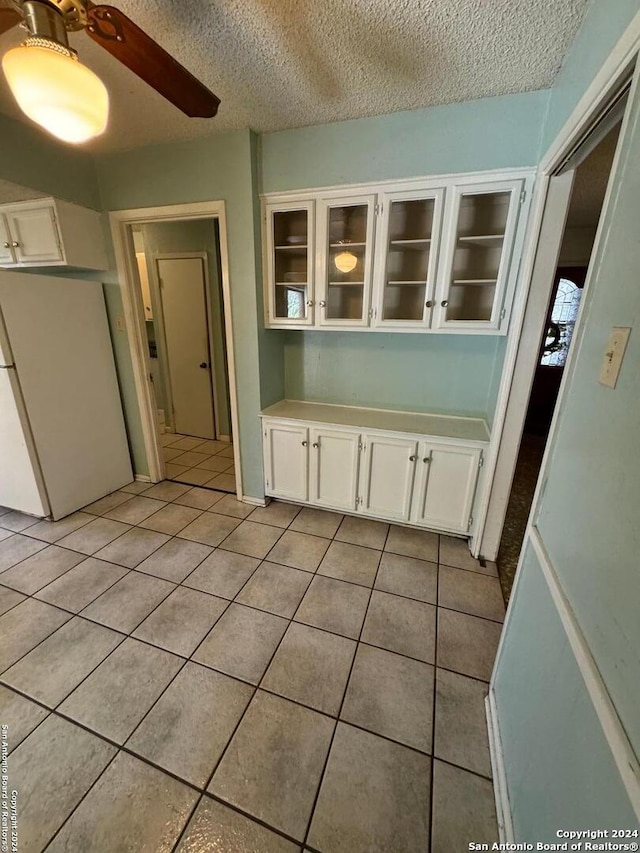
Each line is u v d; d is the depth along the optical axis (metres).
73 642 1.58
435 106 1.82
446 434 2.15
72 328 2.52
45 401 2.39
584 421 0.90
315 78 1.62
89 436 2.71
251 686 1.41
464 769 1.16
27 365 2.27
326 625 1.69
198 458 3.69
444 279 2.00
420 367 2.48
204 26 1.33
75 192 2.35
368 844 1.00
